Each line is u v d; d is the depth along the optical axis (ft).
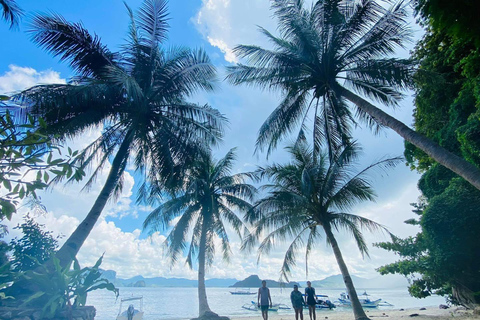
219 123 42.91
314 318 37.11
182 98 43.34
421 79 32.86
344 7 35.06
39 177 8.74
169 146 39.09
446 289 44.88
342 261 45.11
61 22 35.04
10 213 8.36
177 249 64.44
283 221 49.21
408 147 48.67
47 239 27.20
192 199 63.41
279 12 36.11
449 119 38.73
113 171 36.17
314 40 33.81
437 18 9.86
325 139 44.52
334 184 48.78
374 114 30.09
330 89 37.60
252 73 39.63
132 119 38.60
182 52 42.50
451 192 33.68
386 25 33.40
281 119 41.06
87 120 34.17
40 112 31.07
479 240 30.68
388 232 44.42
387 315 61.62
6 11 24.32
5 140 8.16
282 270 52.13
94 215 32.76
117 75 32.42
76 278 16.57
